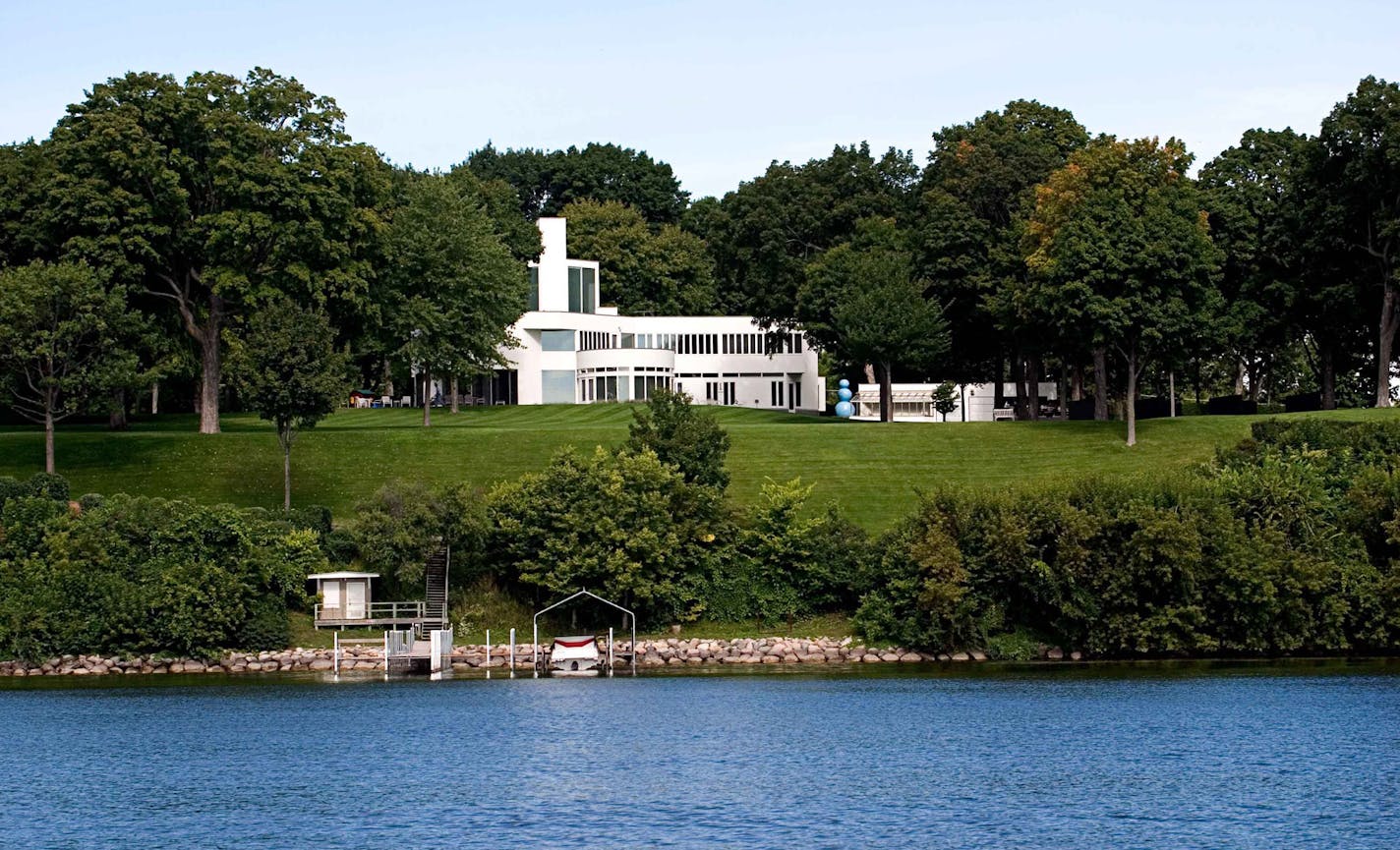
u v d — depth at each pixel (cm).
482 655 10462
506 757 7894
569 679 10094
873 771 7512
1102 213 12975
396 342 14112
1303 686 9475
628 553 10375
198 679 10038
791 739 8231
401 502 10506
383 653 10344
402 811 6875
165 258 12625
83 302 11462
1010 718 8675
